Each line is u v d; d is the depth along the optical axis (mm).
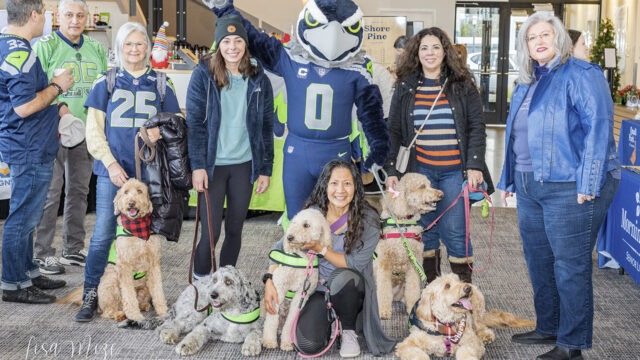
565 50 2912
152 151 3436
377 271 3631
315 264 3096
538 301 3312
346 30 3301
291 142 3480
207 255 3641
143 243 3443
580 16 14305
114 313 3596
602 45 13719
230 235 3689
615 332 3508
